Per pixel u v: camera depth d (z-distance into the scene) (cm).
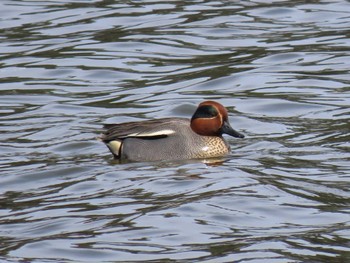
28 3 2738
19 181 1616
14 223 1425
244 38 2445
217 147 1723
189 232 1368
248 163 1672
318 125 1888
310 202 1472
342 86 2116
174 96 2100
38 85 2186
